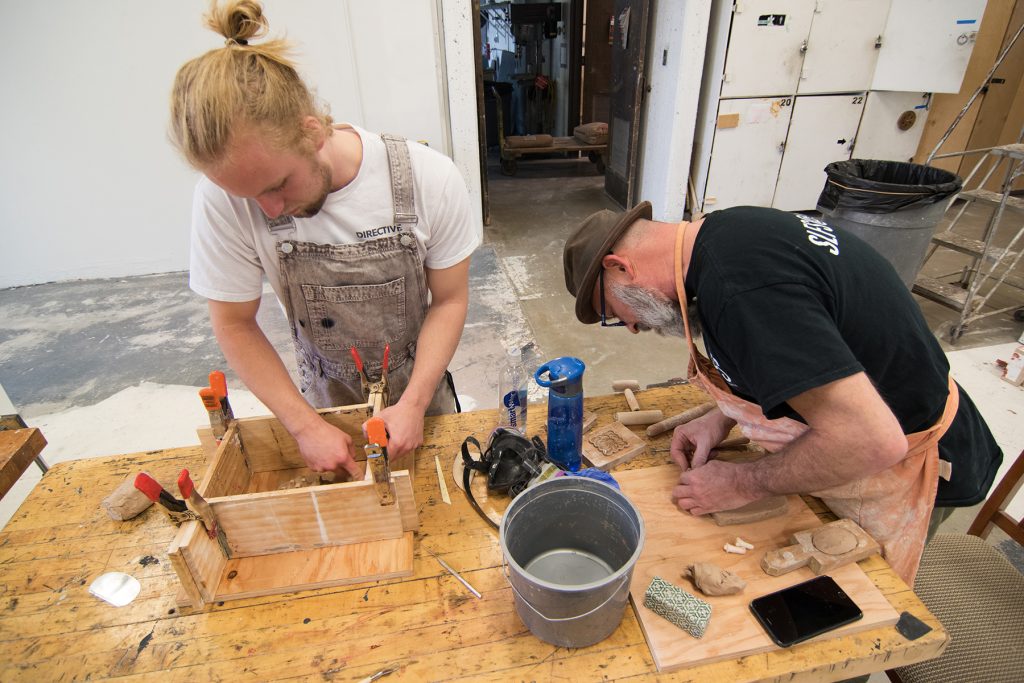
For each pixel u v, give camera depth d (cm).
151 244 405
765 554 90
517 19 657
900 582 87
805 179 452
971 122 476
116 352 311
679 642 78
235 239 100
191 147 72
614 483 101
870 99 428
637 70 435
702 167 442
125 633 83
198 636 82
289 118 75
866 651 78
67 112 357
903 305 88
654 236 93
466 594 87
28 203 377
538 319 325
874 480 97
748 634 79
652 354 292
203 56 73
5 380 287
